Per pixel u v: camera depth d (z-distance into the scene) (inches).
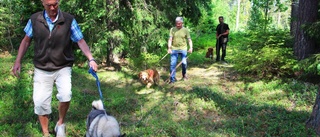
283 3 362.6
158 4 397.7
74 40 152.6
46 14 142.3
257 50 321.1
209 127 198.1
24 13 439.2
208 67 416.2
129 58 381.4
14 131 173.9
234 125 196.2
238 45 357.7
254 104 237.1
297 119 198.8
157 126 188.5
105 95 262.8
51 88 154.6
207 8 513.0
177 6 421.7
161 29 390.0
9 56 408.8
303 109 222.7
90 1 331.3
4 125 182.1
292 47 329.1
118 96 261.6
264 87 281.3
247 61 323.9
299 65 273.6
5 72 292.5
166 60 451.8
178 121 209.8
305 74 292.2
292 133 176.1
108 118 146.8
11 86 256.4
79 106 223.1
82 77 319.9
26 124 183.5
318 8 308.8
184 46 313.4
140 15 354.3
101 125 142.4
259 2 383.2
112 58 397.1
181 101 244.8
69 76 154.1
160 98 255.9
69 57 152.5
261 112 213.5
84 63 369.4
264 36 329.1
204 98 249.4
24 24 455.5
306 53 301.0
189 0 462.0
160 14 384.8
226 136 179.8
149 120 203.3
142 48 389.7
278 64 302.5
